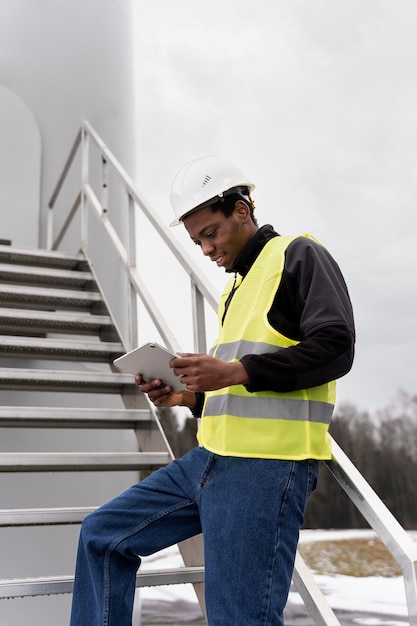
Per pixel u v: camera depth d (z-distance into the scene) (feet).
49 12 18.38
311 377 4.16
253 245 4.92
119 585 4.92
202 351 7.43
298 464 4.41
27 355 10.61
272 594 4.25
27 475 13.73
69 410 8.59
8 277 12.15
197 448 5.19
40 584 5.67
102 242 16.01
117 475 14.52
